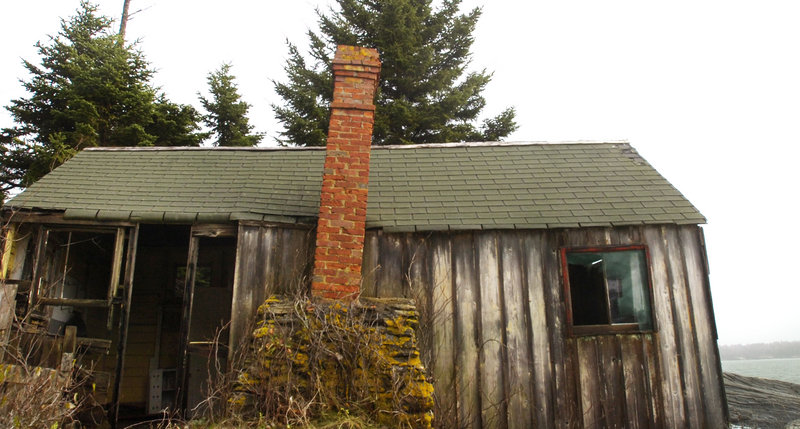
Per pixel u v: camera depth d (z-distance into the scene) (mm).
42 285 7469
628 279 7160
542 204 7680
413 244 7230
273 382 5000
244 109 22203
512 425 6590
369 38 20250
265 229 7262
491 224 7184
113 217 7312
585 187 8156
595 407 6691
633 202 7660
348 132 6801
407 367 5230
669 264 7168
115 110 17172
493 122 20578
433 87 20188
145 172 8859
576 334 6898
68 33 19359
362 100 6949
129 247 7316
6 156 16016
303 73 20219
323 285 6168
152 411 9836
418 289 7035
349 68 7039
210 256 10453
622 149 9477
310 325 5387
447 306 6980
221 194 8016
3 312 6574
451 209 7590
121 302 7180
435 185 8391
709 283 7125
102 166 9039
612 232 7277
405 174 8828
